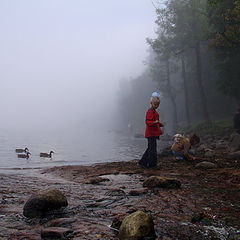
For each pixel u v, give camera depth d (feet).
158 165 28.68
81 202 13.88
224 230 10.08
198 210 12.55
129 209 12.56
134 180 20.93
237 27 66.80
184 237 9.43
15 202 14.21
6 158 44.83
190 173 23.47
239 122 58.75
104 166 29.25
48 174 24.58
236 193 16.02
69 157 46.14
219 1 65.87
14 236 9.54
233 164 27.99
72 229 10.07
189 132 103.55
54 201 12.14
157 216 11.60
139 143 78.89
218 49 86.63
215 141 60.08
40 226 10.61
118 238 9.31
